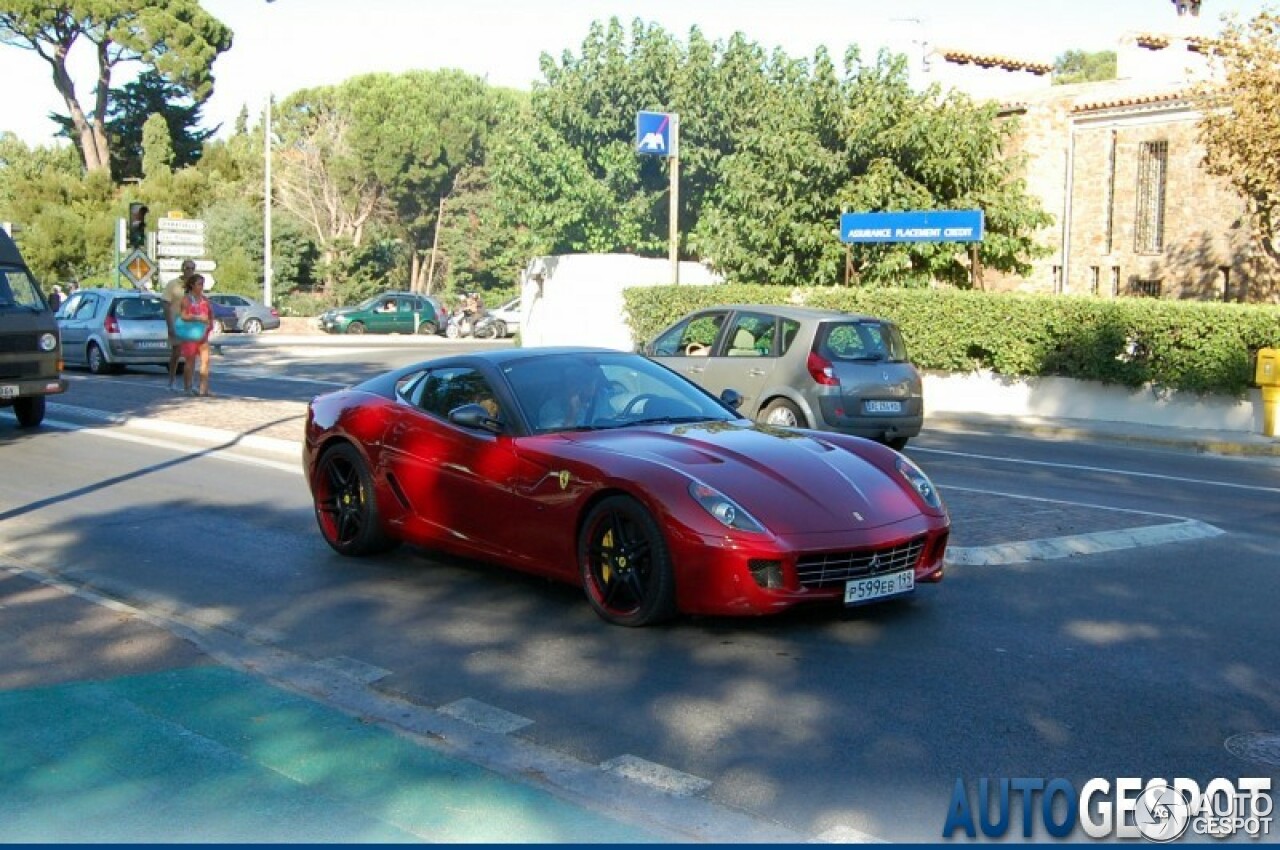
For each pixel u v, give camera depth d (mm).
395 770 4930
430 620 7090
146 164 55406
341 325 45781
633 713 5551
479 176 65062
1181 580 8016
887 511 6688
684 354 15055
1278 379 17859
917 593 7551
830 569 6430
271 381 24094
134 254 27875
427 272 67375
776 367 13875
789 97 28094
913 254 25344
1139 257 27094
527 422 7473
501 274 63500
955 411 21703
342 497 8641
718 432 7348
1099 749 5129
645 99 37906
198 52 56781
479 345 39031
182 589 7816
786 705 5629
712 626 6859
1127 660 6285
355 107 62281
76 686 5945
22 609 7328
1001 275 30031
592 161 39250
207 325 19281
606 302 31812
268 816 4488
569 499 6934
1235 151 21156
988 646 6504
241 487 11422
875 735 5270
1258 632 6809
